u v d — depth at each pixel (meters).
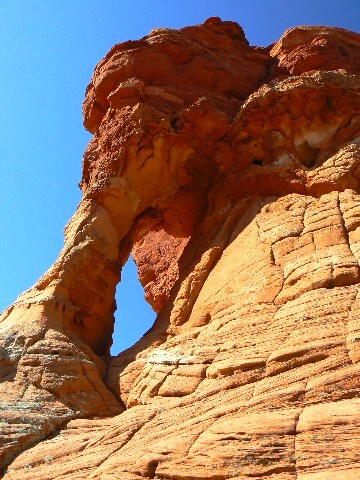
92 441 11.69
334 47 23.80
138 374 14.86
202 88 23.45
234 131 21.00
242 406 10.31
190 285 17.77
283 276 14.63
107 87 23.44
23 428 12.52
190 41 24.12
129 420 11.98
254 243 16.73
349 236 14.91
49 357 14.92
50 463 11.28
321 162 18.91
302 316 12.45
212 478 8.79
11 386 14.04
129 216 20.50
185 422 10.75
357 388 9.67
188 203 22.44
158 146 20.97
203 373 12.62
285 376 10.80
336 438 8.59
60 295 17.33
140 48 23.41
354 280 13.22
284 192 18.81
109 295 18.92
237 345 12.70
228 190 20.47
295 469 8.35
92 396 14.32
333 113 19.83
